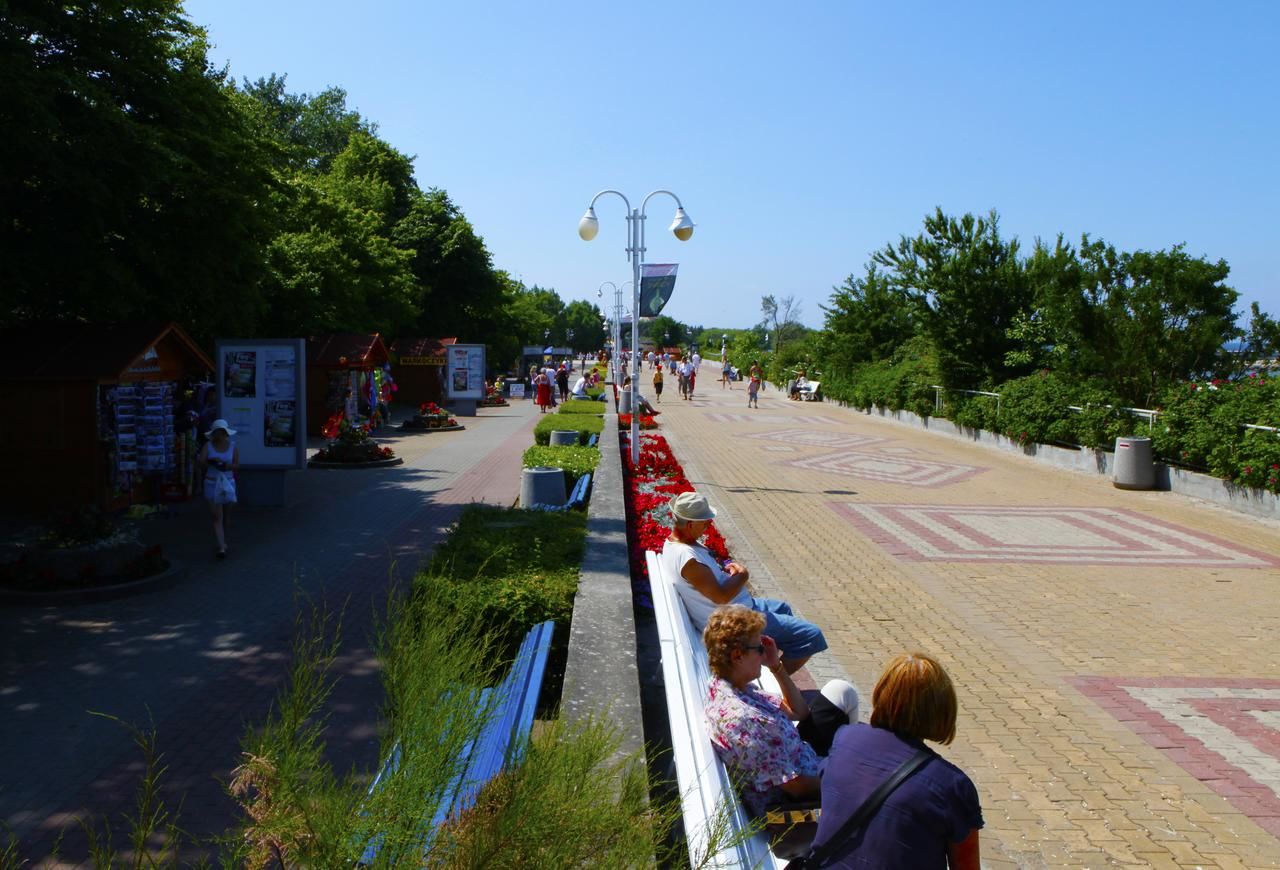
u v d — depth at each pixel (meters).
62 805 4.73
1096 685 7.32
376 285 31.50
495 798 2.36
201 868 2.46
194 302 15.12
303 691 2.58
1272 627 8.96
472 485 16.61
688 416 36.97
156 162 11.89
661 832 2.43
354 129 55.16
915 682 2.93
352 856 2.15
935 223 29.52
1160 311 20.06
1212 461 16.47
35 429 12.59
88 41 12.24
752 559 11.68
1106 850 4.88
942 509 15.80
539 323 81.50
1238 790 5.57
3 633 7.61
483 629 5.81
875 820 2.76
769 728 3.75
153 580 8.92
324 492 15.59
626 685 4.33
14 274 12.05
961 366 29.28
